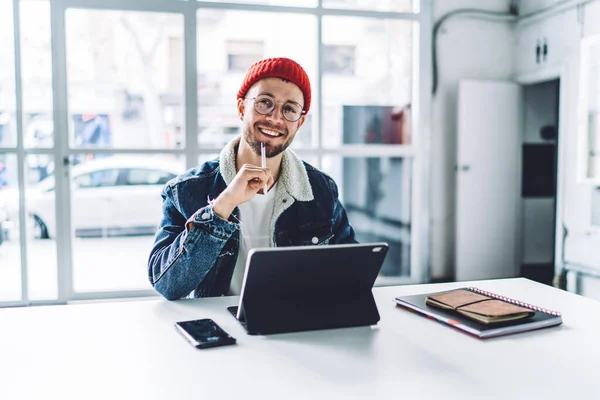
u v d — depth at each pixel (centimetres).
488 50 402
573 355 88
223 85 357
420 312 110
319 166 370
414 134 387
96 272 384
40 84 323
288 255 94
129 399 70
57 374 78
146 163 414
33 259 392
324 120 369
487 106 392
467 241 396
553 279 374
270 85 131
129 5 328
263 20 358
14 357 85
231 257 138
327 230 149
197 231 117
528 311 102
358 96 380
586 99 321
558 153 353
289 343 93
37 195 393
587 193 327
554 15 360
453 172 405
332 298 102
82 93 339
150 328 100
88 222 410
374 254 100
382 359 85
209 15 351
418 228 389
